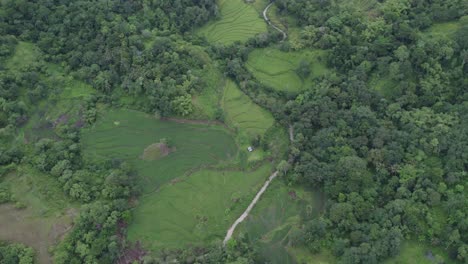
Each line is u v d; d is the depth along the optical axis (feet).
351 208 330.54
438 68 383.65
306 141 383.45
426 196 326.03
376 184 346.54
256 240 342.03
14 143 390.42
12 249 315.78
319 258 325.62
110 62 431.02
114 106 425.28
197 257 325.83
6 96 400.88
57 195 357.20
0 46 420.77
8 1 437.99
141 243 340.39
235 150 397.19
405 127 369.09
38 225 338.75
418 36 401.49
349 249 313.12
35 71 424.05
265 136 401.08
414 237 320.70
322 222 329.11
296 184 370.12
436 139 347.15
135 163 389.80
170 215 357.41
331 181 351.67
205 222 351.25
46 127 407.03
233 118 415.85
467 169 336.70
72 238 327.06
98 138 405.59
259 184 373.61
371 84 404.36
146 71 417.49
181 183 377.50
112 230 337.93
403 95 383.45
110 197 354.95
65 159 377.09
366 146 367.04
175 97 407.85
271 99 419.54
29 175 367.45
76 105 419.13
